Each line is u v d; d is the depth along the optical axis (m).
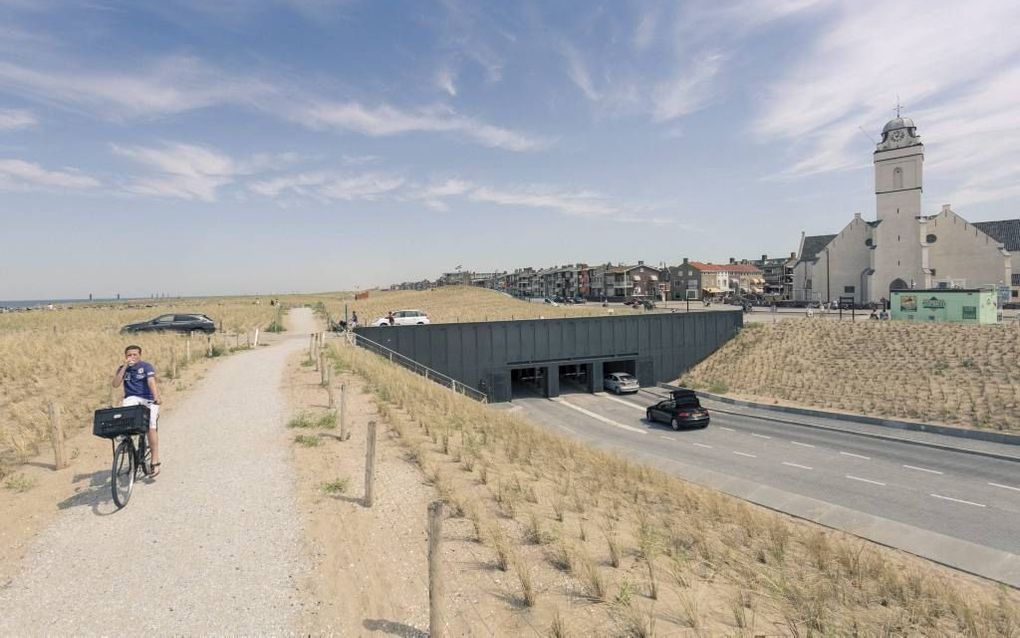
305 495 8.52
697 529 9.32
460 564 6.43
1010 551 13.12
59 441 9.73
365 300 99.75
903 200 71.00
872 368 35.97
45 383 17.92
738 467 21.16
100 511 7.80
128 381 8.73
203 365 23.61
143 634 4.96
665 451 23.92
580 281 135.00
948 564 12.55
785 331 47.16
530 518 8.01
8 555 6.42
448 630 5.12
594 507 9.37
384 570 6.25
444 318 63.00
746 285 124.81
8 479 8.98
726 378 42.53
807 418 30.30
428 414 15.00
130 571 6.08
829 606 6.79
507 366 41.91
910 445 23.78
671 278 119.88
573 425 30.83
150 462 9.02
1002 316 50.31
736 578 7.04
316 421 13.44
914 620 7.06
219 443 11.57
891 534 14.30
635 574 6.54
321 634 5.06
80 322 49.19
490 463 10.99
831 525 15.12
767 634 5.56
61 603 5.42
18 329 39.66
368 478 8.12
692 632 5.35
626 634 5.14
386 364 28.08
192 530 7.18
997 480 18.69
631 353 45.91
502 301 95.25
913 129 70.38
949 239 71.88
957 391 29.66
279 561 6.39
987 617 7.63
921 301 45.38
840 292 79.50
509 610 5.48
